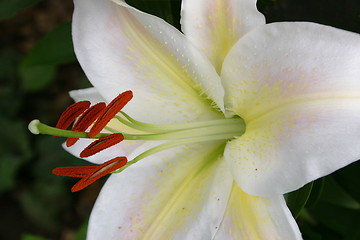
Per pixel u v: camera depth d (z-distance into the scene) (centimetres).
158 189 30
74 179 79
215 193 29
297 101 25
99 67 28
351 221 38
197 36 27
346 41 24
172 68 28
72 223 80
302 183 25
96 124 27
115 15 28
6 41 88
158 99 29
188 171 30
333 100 24
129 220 29
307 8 33
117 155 31
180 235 29
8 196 82
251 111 28
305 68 25
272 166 26
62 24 39
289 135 26
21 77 80
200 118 30
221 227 28
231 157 28
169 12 32
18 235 80
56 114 83
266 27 25
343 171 34
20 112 83
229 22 26
